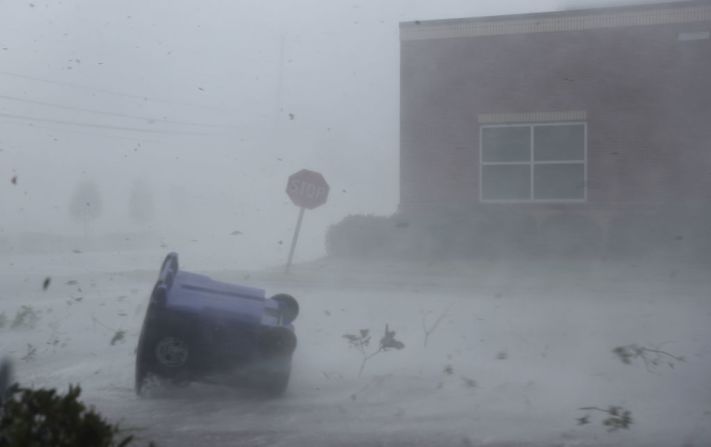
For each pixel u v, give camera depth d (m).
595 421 5.70
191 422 5.69
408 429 5.51
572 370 7.25
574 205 20.94
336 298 12.35
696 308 11.21
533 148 21.28
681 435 5.36
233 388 6.59
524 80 21.28
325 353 7.97
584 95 20.84
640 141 20.47
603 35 20.69
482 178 21.66
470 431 5.48
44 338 8.69
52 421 3.34
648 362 7.53
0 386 4.64
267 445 5.14
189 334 6.21
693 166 20.08
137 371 6.22
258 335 6.25
